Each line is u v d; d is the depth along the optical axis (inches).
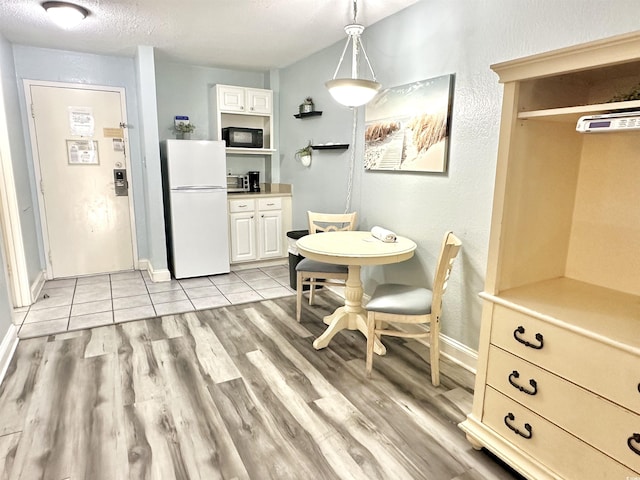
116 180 174.6
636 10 63.0
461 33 93.7
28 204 151.7
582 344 53.4
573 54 51.9
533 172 64.6
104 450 70.0
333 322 114.2
